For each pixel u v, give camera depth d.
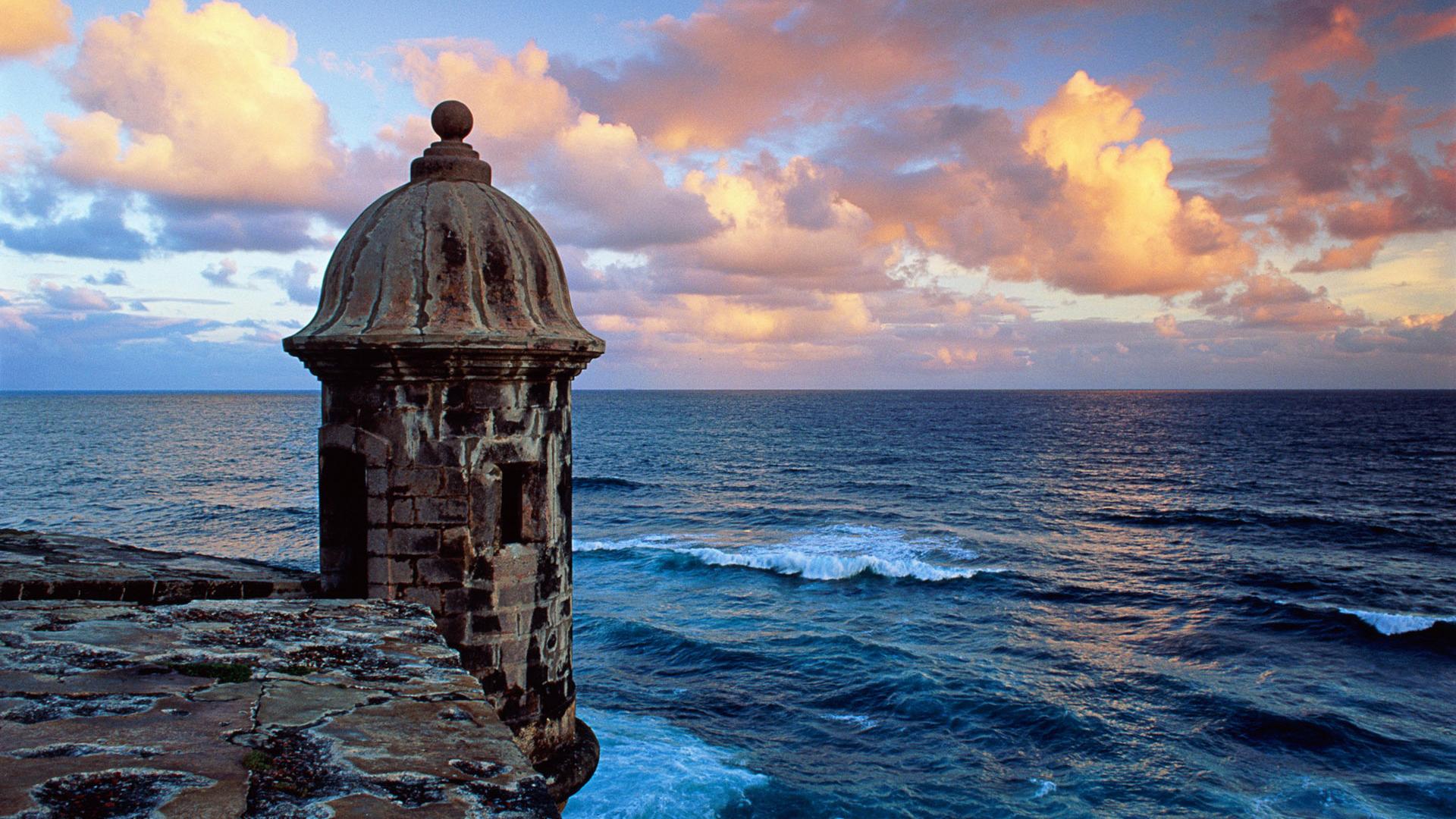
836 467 68.50
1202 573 30.98
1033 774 15.90
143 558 7.37
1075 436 100.00
